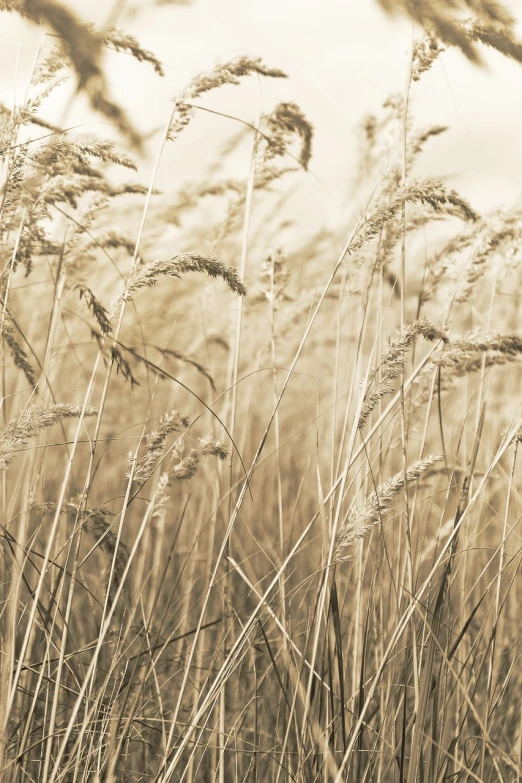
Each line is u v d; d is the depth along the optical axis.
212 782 2.03
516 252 2.44
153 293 3.98
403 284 2.28
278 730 2.28
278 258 2.90
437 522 3.16
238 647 1.86
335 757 2.05
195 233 4.02
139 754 2.36
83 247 2.65
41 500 2.55
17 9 1.79
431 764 2.01
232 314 3.41
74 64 1.90
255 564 3.33
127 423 4.40
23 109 1.97
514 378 3.29
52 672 2.27
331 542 1.82
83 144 1.98
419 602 1.91
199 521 3.17
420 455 2.27
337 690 2.26
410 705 2.43
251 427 4.52
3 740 1.71
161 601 3.04
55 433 3.88
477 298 2.87
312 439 3.91
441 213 2.56
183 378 4.20
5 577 2.29
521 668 2.57
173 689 2.62
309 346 4.18
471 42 2.15
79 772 2.03
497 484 2.91
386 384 1.84
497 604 2.16
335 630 1.98
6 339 2.12
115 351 1.89
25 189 2.01
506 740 2.35
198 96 2.11
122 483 4.14
